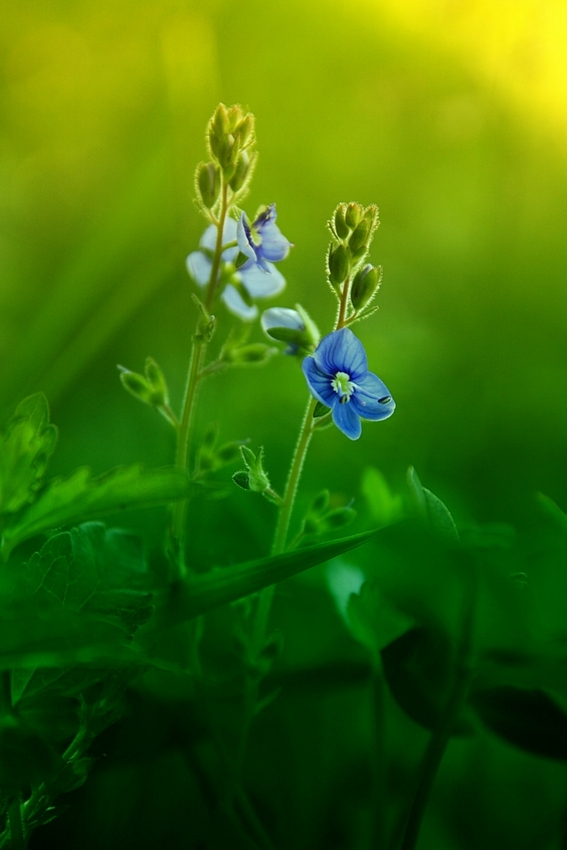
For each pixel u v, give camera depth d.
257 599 0.27
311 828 0.27
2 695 0.24
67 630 0.24
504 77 0.46
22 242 0.59
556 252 0.50
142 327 0.44
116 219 0.45
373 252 0.60
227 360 0.28
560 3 0.43
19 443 0.24
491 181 0.51
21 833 0.24
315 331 0.28
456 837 0.27
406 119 0.59
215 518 0.31
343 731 0.28
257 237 0.28
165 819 0.27
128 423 0.42
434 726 0.26
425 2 0.52
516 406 0.45
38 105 0.68
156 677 0.27
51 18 0.68
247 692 0.26
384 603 0.26
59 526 0.24
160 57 0.58
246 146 0.27
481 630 0.25
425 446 0.41
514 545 0.26
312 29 0.66
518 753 0.28
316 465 0.37
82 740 0.24
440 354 0.48
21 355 0.43
